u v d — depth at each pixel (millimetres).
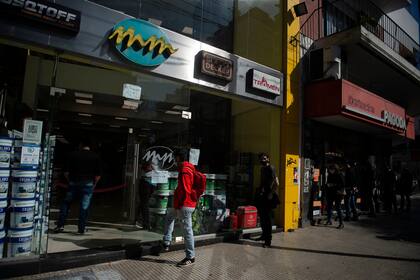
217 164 8469
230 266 4609
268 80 7176
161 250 5074
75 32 4422
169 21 7387
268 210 5844
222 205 6629
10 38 3979
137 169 6578
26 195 4141
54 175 6793
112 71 5984
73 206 7949
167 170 6445
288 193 7414
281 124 7602
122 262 4543
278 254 5348
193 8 7930
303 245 6035
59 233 5551
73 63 5699
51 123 5266
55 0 4277
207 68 5949
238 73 6656
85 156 5637
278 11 7988
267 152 7863
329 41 8383
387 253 5660
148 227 6105
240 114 8781
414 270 4738
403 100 13219
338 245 6121
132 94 5887
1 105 5211
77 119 6617
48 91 5395
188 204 4621
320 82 7938
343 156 9984
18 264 3830
